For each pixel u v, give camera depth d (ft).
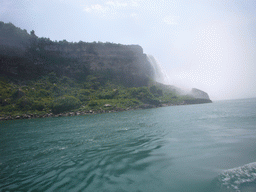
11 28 228.84
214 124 47.29
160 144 29.58
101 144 33.55
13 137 50.34
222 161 19.52
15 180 19.52
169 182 15.57
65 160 25.26
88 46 290.76
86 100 195.72
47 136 48.14
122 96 216.33
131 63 307.99
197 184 14.79
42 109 153.17
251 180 14.60
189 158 21.39
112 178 17.46
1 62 201.46
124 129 50.78
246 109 85.92
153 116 86.22
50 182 17.99
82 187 16.08
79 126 66.44
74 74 260.42
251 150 22.93
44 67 238.89
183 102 235.40
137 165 20.44
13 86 179.22
